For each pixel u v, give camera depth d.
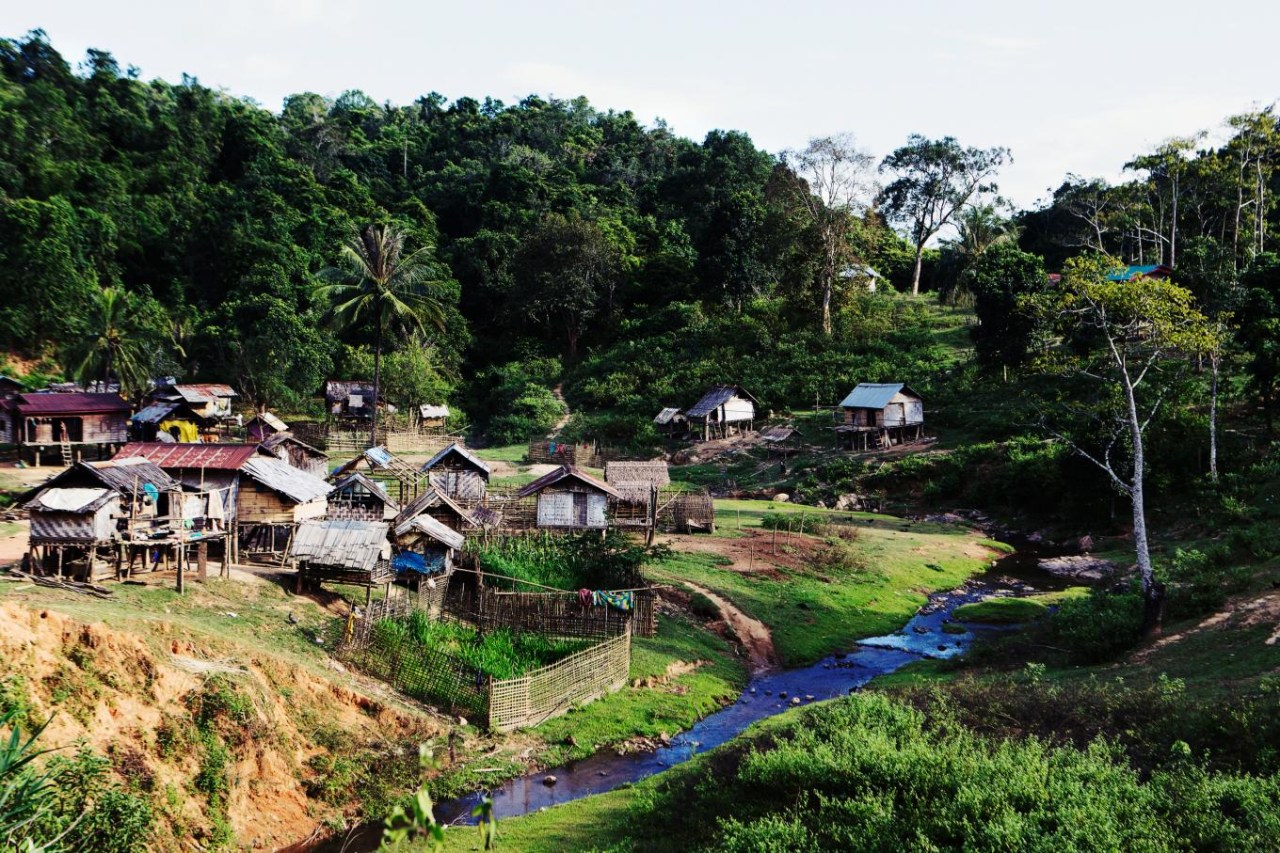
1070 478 59.19
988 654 34.75
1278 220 91.31
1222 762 20.55
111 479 31.38
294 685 27.17
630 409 92.56
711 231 110.62
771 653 39.03
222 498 36.31
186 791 22.45
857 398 77.81
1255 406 61.06
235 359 87.56
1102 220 102.00
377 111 171.38
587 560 40.97
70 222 90.44
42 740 20.47
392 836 6.60
